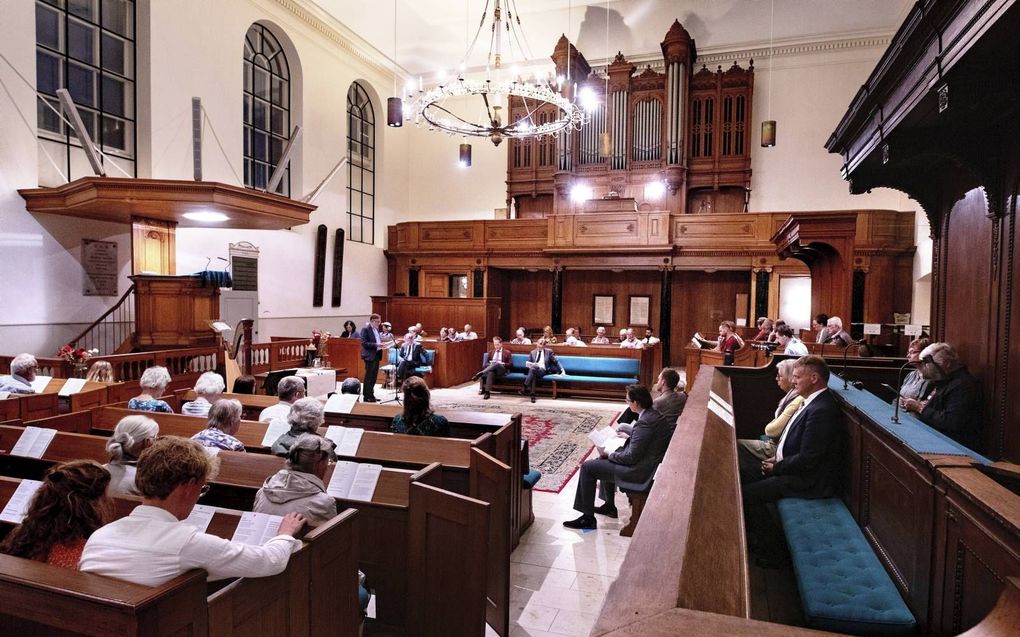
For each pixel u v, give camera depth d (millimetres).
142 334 8969
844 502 3596
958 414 3703
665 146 15859
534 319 17672
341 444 4055
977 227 3953
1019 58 2396
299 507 2650
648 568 1324
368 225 17359
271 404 5551
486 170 18203
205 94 11734
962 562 2002
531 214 17781
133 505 2691
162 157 10977
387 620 3336
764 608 3068
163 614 1645
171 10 11039
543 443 7566
